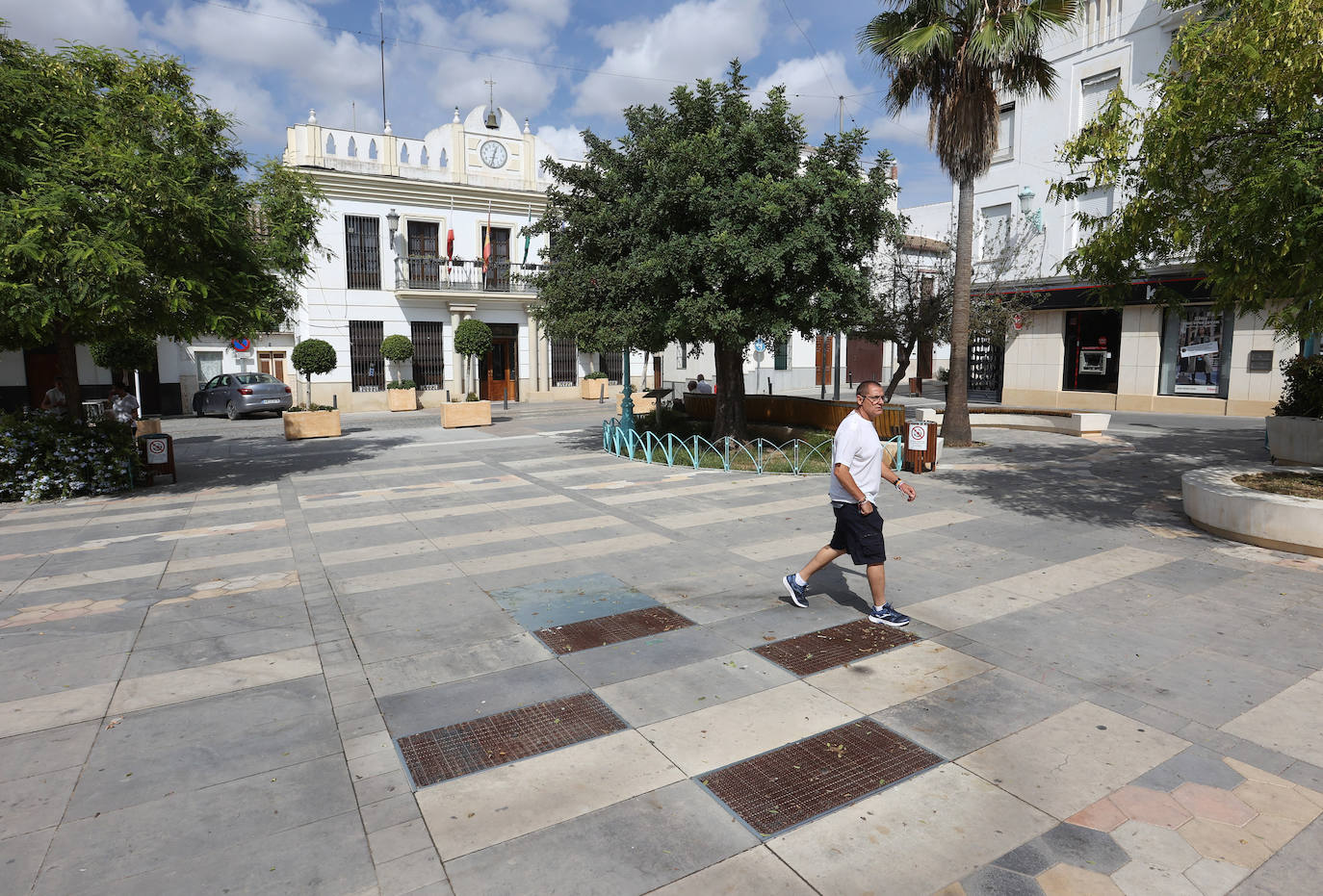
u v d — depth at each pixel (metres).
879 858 2.81
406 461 13.44
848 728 3.76
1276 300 6.92
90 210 9.05
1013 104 22.89
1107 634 4.95
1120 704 3.99
